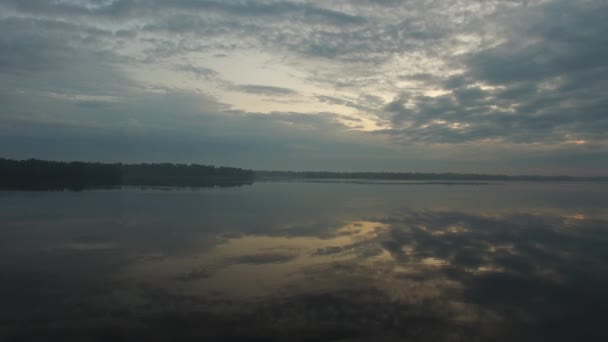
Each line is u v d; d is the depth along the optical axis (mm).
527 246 17562
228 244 17688
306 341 8211
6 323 9008
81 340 8211
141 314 9531
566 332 8789
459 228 22203
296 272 13258
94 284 11836
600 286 11969
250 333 8539
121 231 20531
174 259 14938
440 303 10383
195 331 8617
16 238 18516
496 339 8398
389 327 8891
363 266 14031
